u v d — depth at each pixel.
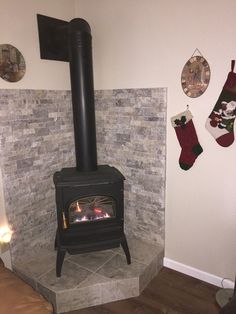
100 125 2.58
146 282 2.19
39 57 2.22
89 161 2.25
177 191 2.26
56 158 2.47
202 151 2.06
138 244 2.49
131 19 2.21
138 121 2.34
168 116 2.18
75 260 2.26
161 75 2.15
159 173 2.31
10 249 2.19
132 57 2.27
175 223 2.33
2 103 2.00
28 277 2.08
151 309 1.96
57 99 2.41
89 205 2.23
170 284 2.22
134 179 2.47
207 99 1.97
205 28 1.89
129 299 2.06
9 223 2.16
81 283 1.98
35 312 1.30
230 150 1.94
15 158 2.14
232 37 1.80
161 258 2.41
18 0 2.03
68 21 2.42
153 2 2.07
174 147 2.20
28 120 2.19
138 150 2.39
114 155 2.56
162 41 2.09
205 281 2.24
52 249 2.45
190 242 2.28
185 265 2.34
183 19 1.97
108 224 2.17
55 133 2.43
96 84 2.52
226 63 1.85
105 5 2.32
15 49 2.05
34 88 2.22
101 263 2.22
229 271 2.12
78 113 2.18
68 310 1.96
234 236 2.05
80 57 2.09
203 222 2.18
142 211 2.49
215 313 1.92
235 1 1.75
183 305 2.00
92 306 2.00
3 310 1.30
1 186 2.07
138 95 2.29
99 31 2.40
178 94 2.09
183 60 2.02
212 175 2.06
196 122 2.05
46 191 2.42
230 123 1.89
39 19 2.18
